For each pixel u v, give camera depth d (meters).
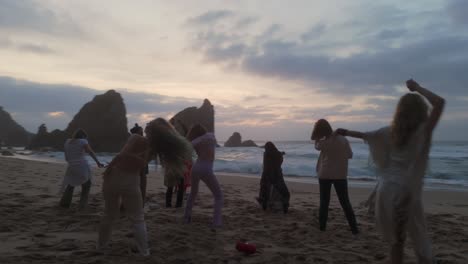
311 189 13.76
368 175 20.19
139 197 4.74
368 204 6.32
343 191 6.43
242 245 5.03
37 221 6.46
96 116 59.31
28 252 4.63
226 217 7.52
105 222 4.80
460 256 5.23
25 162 23.47
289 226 6.90
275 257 4.82
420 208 3.53
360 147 52.97
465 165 25.14
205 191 11.78
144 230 4.70
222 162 27.77
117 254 4.62
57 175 15.16
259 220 7.41
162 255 4.70
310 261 4.76
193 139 6.57
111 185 4.66
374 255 5.10
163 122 5.30
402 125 3.46
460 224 7.68
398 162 3.51
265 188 8.48
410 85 3.58
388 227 3.51
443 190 14.45
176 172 5.26
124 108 61.00
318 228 6.81
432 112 3.39
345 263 4.74
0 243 5.03
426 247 3.51
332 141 6.41
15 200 8.35
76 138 7.65
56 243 5.10
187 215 6.74
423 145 3.43
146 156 4.78
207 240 5.56
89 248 4.85
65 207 7.71
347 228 6.85
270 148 8.53
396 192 3.45
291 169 22.97
